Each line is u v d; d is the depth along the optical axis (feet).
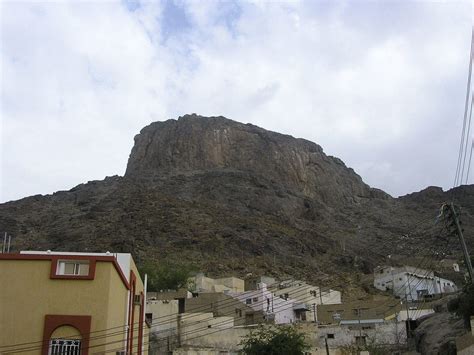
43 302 102.94
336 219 636.07
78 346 100.99
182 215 494.59
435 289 328.70
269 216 559.79
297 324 211.61
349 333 206.90
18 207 580.71
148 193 557.33
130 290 127.54
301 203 624.59
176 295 228.43
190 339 195.62
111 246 416.26
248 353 173.17
